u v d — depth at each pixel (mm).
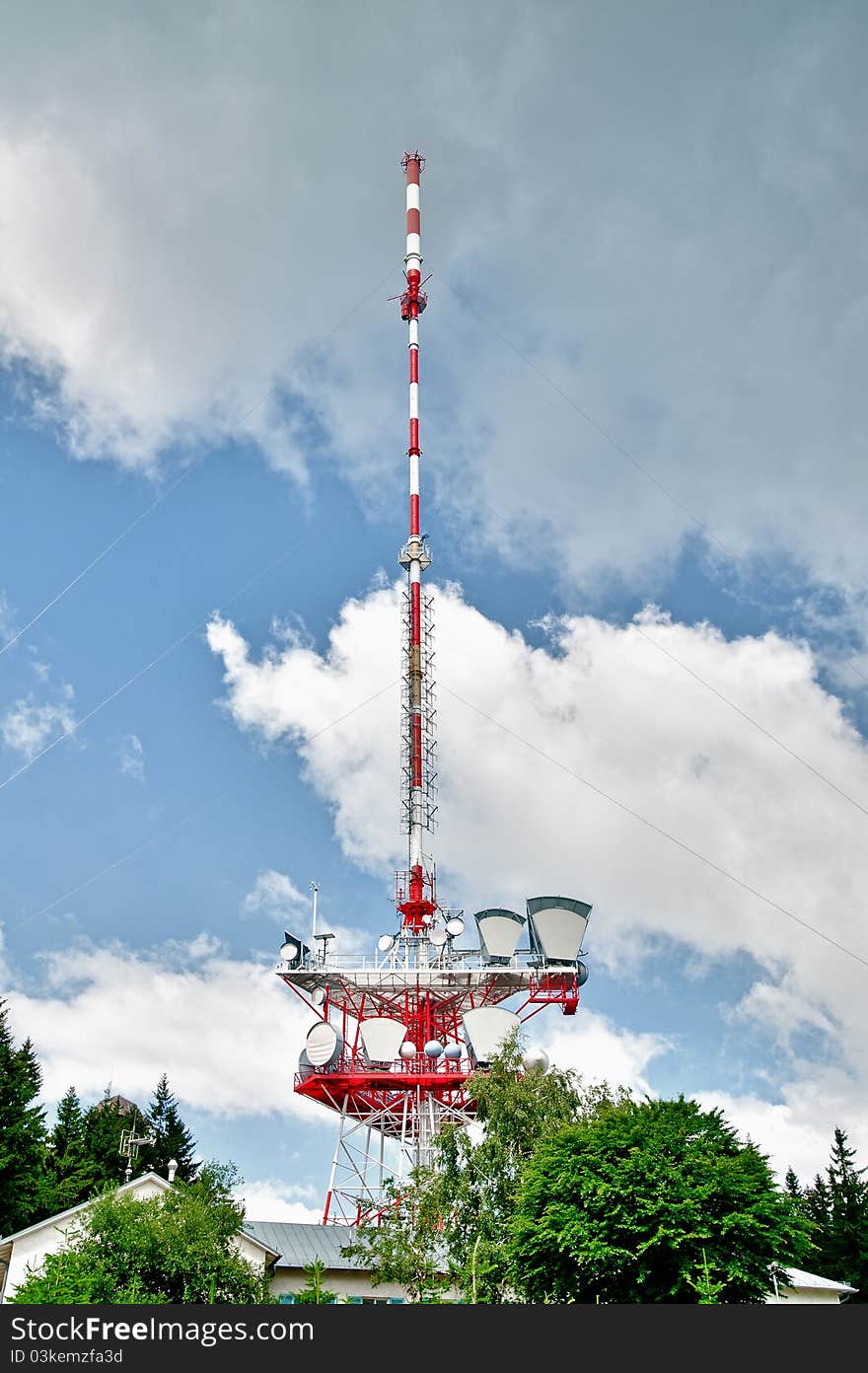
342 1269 49281
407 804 67500
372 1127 59969
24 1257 45938
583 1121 40844
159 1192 45562
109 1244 39844
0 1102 67750
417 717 69375
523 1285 36688
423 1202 46625
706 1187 33812
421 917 64438
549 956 61531
